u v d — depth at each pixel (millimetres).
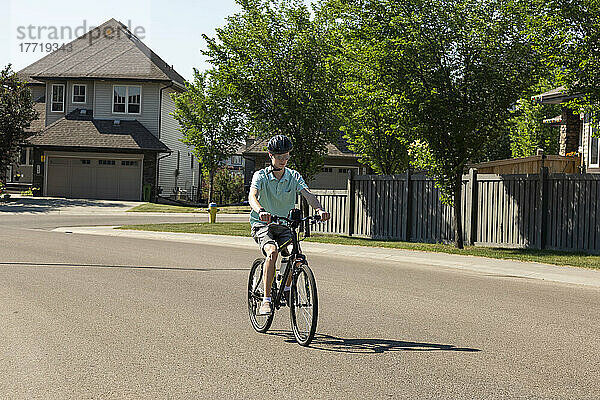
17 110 37719
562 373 5664
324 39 21828
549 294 10297
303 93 21844
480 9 16578
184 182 48625
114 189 41469
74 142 40562
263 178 6961
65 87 43750
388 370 5684
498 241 17672
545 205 16719
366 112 23672
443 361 6004
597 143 24000
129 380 5328
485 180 17906
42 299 9016
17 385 5172
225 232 21516
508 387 5230
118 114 43031
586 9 13867
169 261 13750
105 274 11578
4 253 14578
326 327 7480
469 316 8266
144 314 8078
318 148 22844
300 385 5227
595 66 13961
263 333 7129
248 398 4895
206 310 8391
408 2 16500
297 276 6758
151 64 43938
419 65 16609
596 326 7773
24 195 40688
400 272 12758
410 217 19562
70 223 26078
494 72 16266
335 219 21594
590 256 15180
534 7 14672
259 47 21656
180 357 6066
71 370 5605
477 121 16750
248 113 22312
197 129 38906
